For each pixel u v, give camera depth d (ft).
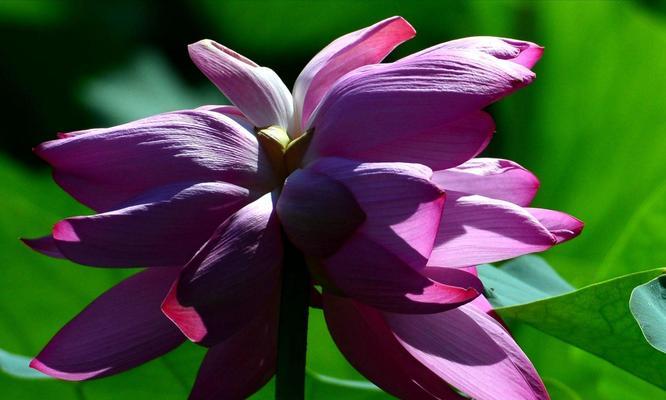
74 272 4.27
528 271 4.22
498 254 3.59
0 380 3.97
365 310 3.65
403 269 3.51
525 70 3.54
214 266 3.50
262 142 3.62
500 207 3.58
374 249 3.51
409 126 3.54
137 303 3.63
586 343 3.88
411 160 3.57
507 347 3.63
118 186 3.56
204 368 3.64
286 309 3.56
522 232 3.57
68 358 3.62
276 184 3.60
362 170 3.53
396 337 3.63
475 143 3.55
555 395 4.09
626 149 6.01
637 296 3.77
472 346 3.63
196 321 3.50
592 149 6.02
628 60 5.99
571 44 6.07
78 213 4.58
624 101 6.02
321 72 3.68
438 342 3.63
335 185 3.53
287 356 3.56
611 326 3.84
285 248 3.57
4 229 4.28
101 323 3.62
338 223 3.51
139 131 3.57
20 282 4.29
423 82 3.55
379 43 3.69
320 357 4.31
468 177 3.65
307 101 3.68
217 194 3.56
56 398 3.99
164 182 3.56
